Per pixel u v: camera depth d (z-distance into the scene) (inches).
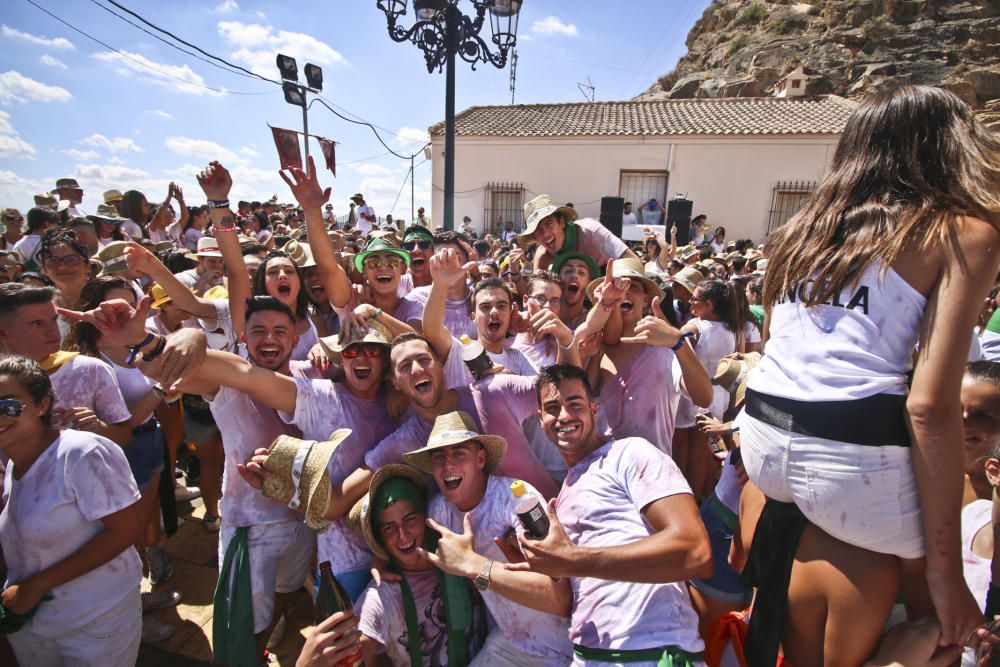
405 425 106.1
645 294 127.7
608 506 84.8
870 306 53.5
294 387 101.8
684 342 108.7
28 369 81.3
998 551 64.2
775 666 63.3
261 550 101.7
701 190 677.3
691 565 73.1
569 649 88.0
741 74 1120.8
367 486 98.3
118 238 267.6
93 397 106.0
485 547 92.0
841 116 685.3
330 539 104.7
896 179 54.6
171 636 119.2
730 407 127.3
